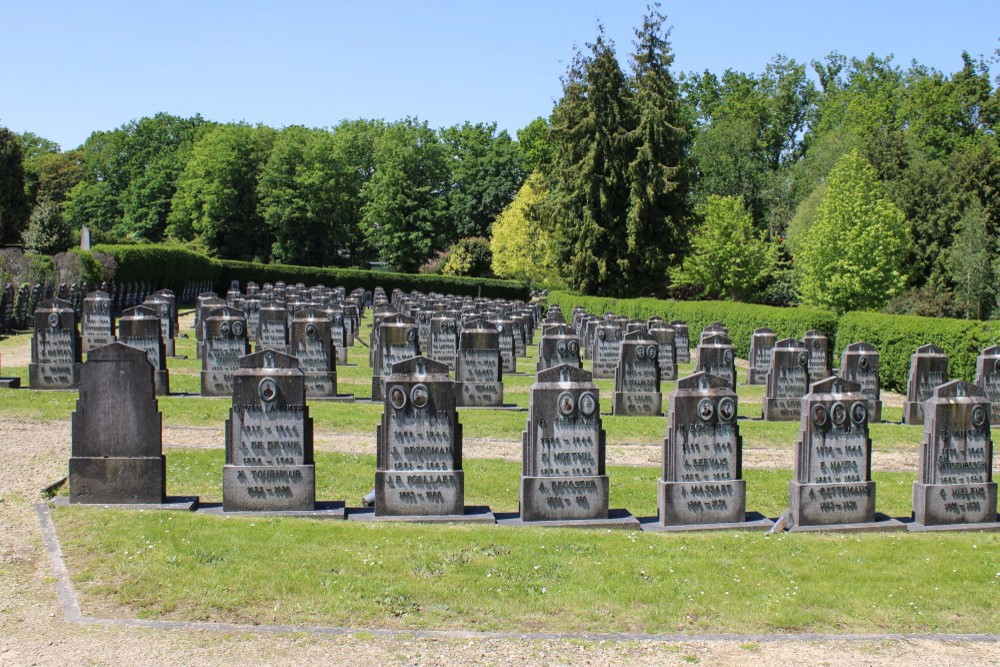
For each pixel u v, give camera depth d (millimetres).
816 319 31500
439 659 7746
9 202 60531
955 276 49469
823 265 47344
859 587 9617
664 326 27359
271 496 11500
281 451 11516
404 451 11500
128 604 8586
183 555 9680
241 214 83750
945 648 8328
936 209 54812
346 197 84500
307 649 7848
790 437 18219
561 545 10531
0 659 7500
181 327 39094
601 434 11672
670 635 8391
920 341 25828
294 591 8938
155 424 11406
